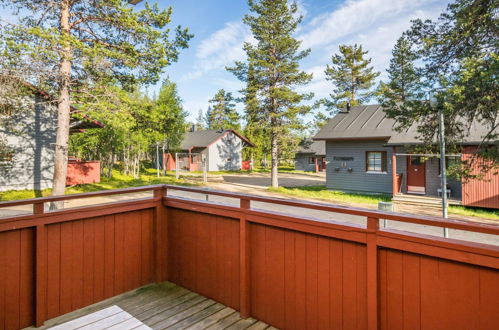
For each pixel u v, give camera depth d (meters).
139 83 9.96
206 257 3.14
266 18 15.38
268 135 15.91
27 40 7.57
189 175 23.91
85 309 2.87
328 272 2.23
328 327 2.24
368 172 13.27
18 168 11.34
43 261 2.59
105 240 3.07
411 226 7.49
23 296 2.53
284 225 2.44
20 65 7.76
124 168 22.12
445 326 1.74
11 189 11.20
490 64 5.54
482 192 9.41
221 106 40.00
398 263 1.92
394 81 7.69
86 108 8.71
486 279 1.61
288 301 2.48
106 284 3.09
